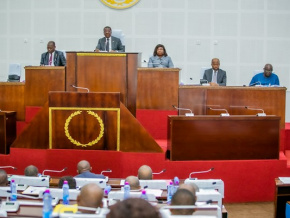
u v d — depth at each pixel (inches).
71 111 265.3
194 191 155.7
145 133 265.4
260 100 305.3
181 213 125.1
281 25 434.3
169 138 274.7
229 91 305.7
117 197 164.2
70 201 165.6
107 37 370.3
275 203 239.6
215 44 434.0
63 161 265.0
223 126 271.9
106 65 283.6
